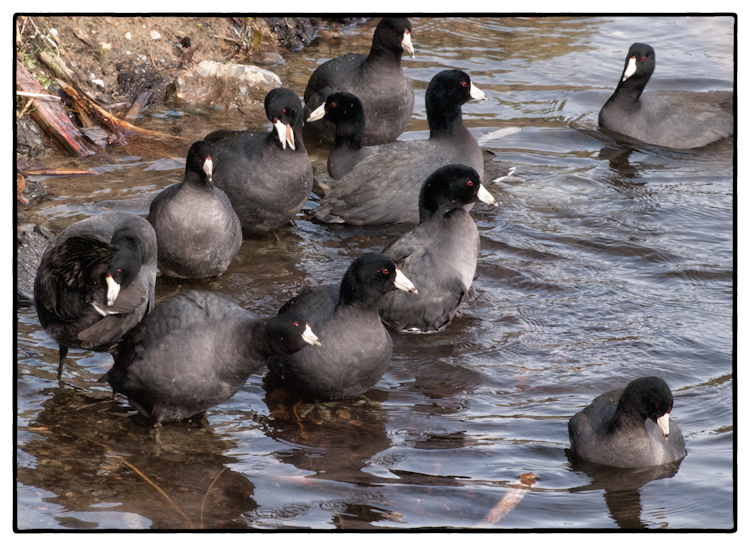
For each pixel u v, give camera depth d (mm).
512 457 9227
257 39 20328
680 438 9461
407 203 14375
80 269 9555
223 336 9164
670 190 15852
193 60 18719
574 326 11828
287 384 10469
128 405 9867
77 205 13672
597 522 8125
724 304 12383
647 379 8914
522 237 14203
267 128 17016
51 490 8336
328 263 13273
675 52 21719
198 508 8195
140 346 9266
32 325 11164
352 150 15789
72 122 16062
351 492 8547
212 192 12094
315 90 17547
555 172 16469
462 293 11430
